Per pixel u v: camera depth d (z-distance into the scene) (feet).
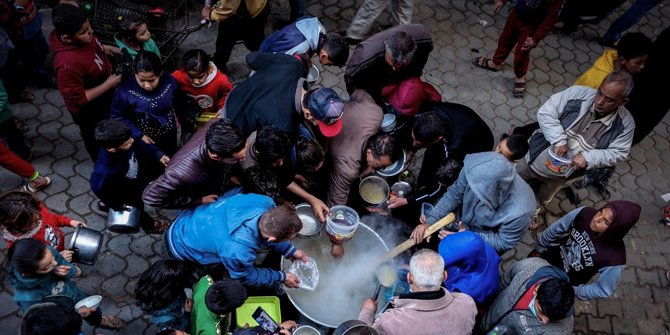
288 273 10.72
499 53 18.49
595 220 10.98
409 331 8.84
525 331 10.02
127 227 12.19
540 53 20.18
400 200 12.53
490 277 10.74
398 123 12.97
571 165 13.12
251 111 11.47
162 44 15.12
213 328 9.68
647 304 14.76
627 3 22.81
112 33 14.76
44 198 14.15
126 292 13.03
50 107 15.89
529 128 14.88
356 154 11.43
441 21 20.40
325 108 10.29
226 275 11.50
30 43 14.67
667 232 16.20
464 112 12.57
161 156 12.09
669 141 18.38
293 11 17.63
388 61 12.32
